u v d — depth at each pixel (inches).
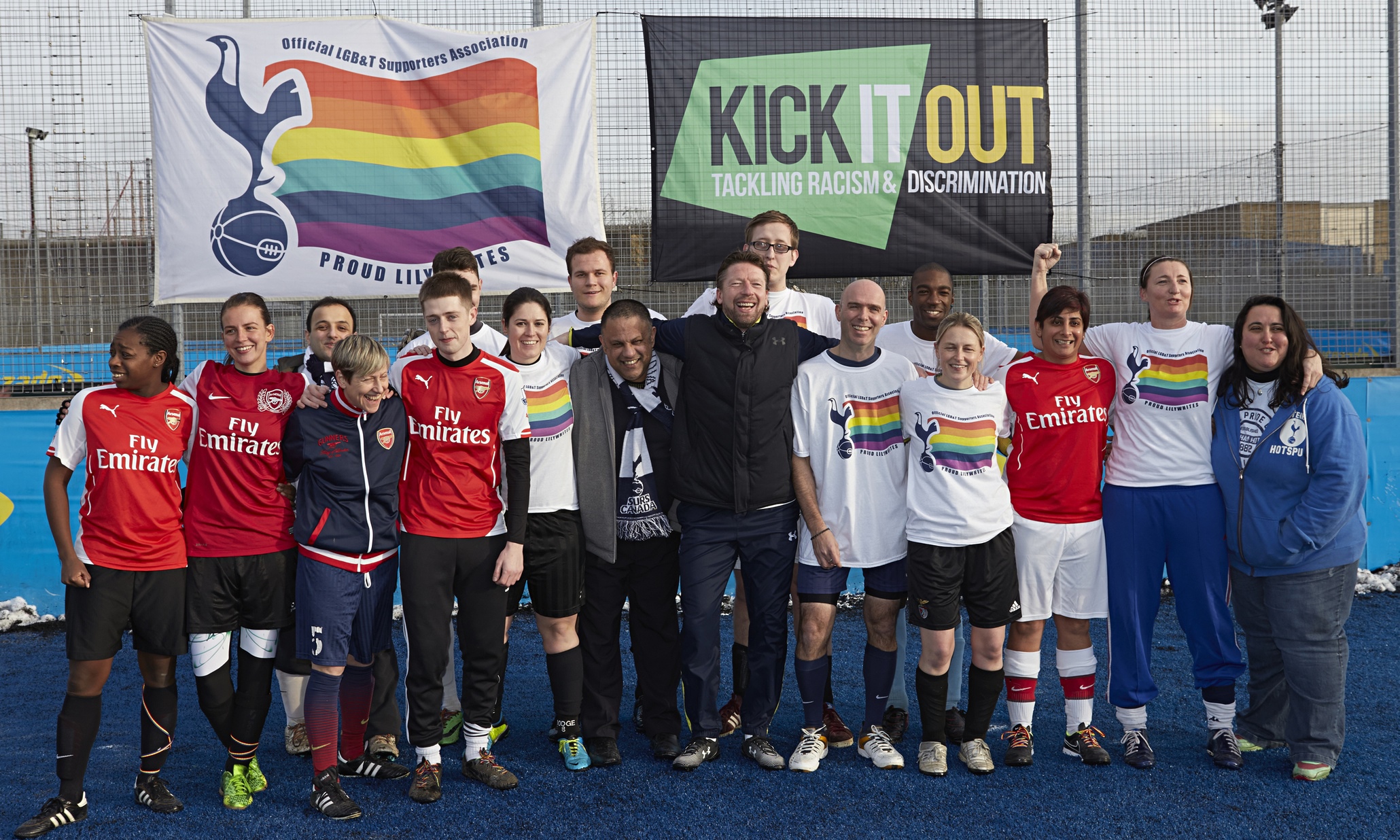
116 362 109.0
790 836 104.3
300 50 197.2
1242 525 121.3
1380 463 216.7
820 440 123.9
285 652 122.0
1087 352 132.9
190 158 196.9
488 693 119.6
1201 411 124.3
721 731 128.7
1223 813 109.2
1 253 197.6
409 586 114.5
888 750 123.7
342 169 198.7
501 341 143.9
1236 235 207.6
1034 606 123.5
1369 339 214.1
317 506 111.4
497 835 105.7
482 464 116.8
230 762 115.0
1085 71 204.5
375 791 119.0
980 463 119.3
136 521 108.8
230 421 111.9
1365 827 105.3
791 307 151.6
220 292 198.8
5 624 194.5
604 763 125.0
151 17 195.2
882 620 124.6
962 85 203.5
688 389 124.0
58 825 108.0
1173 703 148.9
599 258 146.1
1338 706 118.2
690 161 201.3
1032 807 111.2
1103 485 135.9
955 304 208.7
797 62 201.6
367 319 201.9
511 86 199.5
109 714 151.3
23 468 199.6
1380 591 210.1
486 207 200.8
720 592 124.7
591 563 127.4
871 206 203.6
